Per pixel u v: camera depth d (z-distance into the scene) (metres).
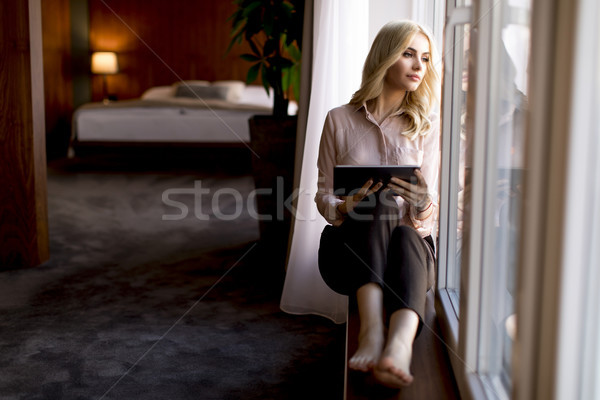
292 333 2.32
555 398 0.87
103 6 7.90
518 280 0.97
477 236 1.31
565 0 0.81
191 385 1.88
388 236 1.61
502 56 1.27
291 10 3.16
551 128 0.87
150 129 6.21
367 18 2.51
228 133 6.21
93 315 2.50
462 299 1.38
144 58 7.99
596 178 0.83
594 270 0.85
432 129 2.04
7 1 2.97
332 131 2.07
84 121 6.22
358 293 1.54
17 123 3.06
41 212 3.21
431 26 2.65
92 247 3.57
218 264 3.24
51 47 7.27
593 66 0.80
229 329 2.35
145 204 4.73
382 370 1.31
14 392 1.83
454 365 1.45
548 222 0.88
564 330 0.86
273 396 1.81
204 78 7.97
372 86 2.00
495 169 1.30
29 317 2.47
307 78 2.65
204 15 7.88
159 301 2.67
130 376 1.94
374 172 1.75
